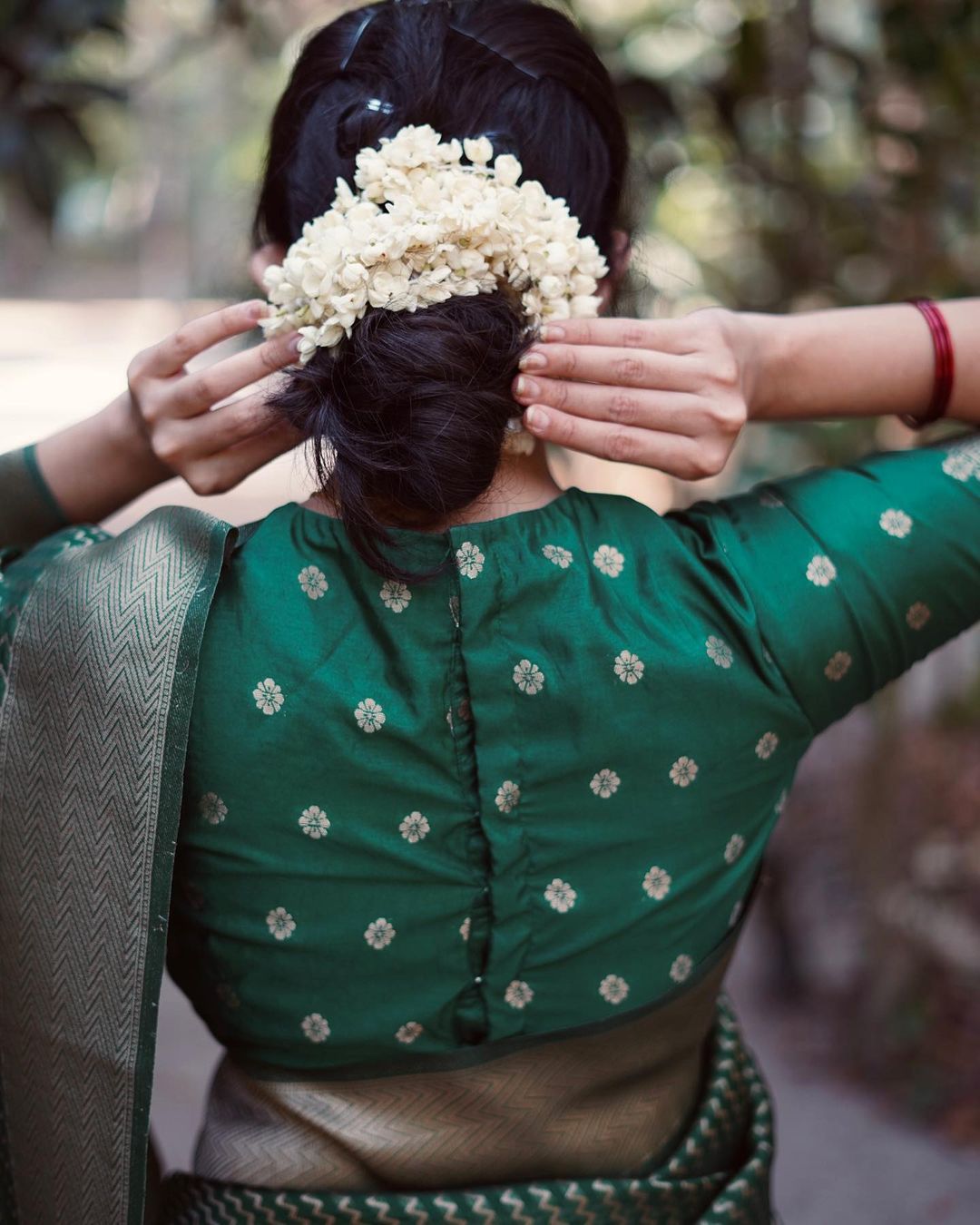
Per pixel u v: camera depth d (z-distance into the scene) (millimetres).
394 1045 857
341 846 820
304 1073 878
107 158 2408
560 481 2170
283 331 864
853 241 2422
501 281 826
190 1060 2932
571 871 837
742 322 893
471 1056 859
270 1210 855
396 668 813
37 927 850
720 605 836
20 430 9062
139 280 16781
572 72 882
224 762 812
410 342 770
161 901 815
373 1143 861
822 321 922
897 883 2922
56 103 2043
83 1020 849
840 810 3838
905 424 991
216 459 929
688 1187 903
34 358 12742
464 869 831
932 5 2053
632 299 1019
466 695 819
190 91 4992
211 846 832
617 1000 869
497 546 822
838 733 4211
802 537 857
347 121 849
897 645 868
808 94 2338
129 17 2213
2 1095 899
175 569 822
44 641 839
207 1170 897
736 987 3305
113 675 814
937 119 2297
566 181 871
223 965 865
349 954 838
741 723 843
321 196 862
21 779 842
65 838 834
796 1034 3064
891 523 863
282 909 833
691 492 2803
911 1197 2469
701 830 857
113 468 1009
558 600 823
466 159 839
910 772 3475
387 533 799
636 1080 900
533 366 802
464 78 854
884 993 2859
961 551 870
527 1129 869
